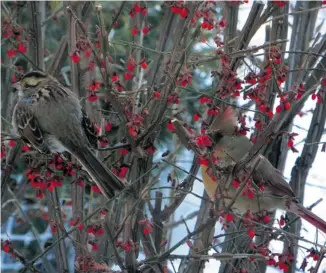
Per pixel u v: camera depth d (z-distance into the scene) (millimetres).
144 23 11617
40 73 11469
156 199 10398
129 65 10461
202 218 10828
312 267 9508
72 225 10289
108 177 9961
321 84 10055
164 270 10016
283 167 11414
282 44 11367
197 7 10203
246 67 11461
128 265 9516
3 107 12570
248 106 11547
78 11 11188
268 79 9789
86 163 10148
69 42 11086
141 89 9805
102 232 10102
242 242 10547
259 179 10641
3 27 11320
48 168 10117
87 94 11047
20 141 11125
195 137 9695
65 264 10680
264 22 10844
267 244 9977
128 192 10008
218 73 10016
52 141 10797
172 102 9727
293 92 9461
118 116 10508
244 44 10664
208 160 9453
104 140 10758
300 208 10742
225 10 11336
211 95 9906
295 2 12750
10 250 10141
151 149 10172
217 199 9234
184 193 10641
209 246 9961
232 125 10930
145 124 10031
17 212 15781
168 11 11344
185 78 9695
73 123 10742
